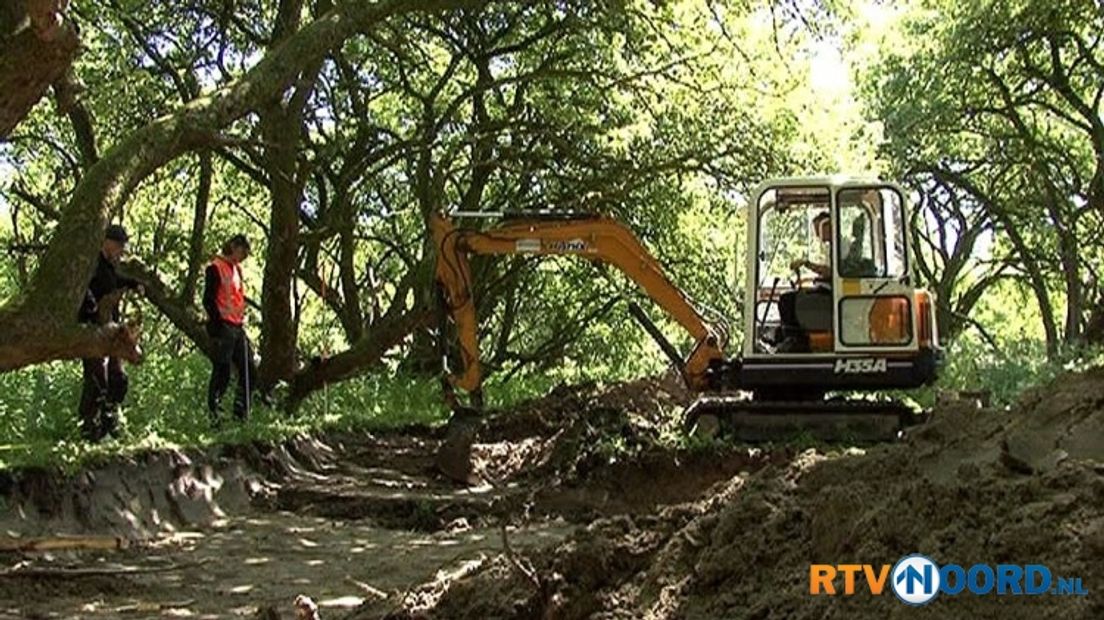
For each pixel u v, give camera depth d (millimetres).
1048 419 5844
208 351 15070
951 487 5312
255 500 11852
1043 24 26656
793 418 14219
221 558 9484
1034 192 31578
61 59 6910
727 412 14328
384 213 24641
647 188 20594
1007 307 43875
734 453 13273
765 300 14492
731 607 5492
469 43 19016
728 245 25078
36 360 7148
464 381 14430
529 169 19875
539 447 15039
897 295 13992
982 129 30172
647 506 12742
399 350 23516
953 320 34750
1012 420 6012
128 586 8344
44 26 6707
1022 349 24906
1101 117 30766
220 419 12961
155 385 14391
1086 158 30797
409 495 12234
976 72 28438
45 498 9320
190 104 8984
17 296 7273
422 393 20188
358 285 27312
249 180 23203
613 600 5934
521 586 6129
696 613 5547
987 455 5781
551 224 14641
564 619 5910
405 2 11164
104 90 16109
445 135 21688
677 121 18031
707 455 13266
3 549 8609
